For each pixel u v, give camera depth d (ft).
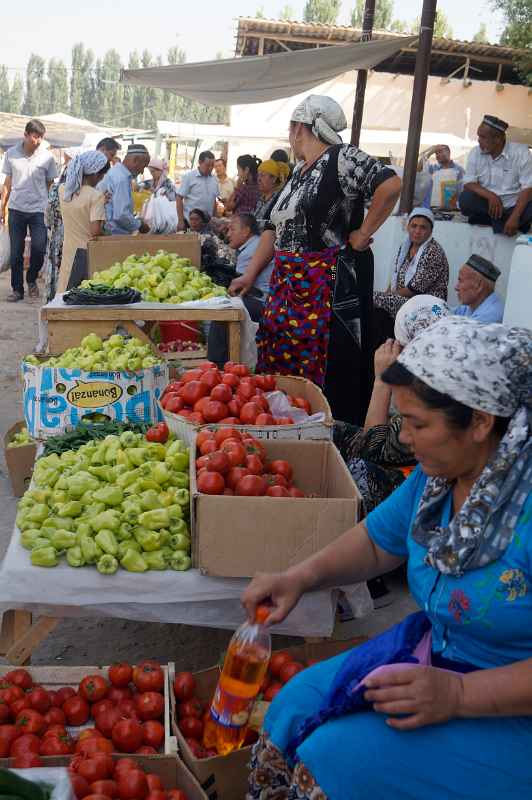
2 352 28.99
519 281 18.76
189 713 9.07
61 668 9.51
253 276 19.53
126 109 405.39
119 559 9.83
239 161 40.24
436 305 12.17
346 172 15.60
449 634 6.33
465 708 5.74
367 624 12.73
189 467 10.95
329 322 16.47
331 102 15.66
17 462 15.78
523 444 5.84
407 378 5.90
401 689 5.65
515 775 5.80
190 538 10.05
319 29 64.08
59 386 14.21
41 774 6.40
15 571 9.73
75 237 26.91
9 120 114.01
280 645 12.17
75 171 26.16
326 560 7.36
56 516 10.36
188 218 41.37
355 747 5.91
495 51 62.49
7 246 40.37
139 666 9.39
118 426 13.70
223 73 36.19
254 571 9.64
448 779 5.81
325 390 16.94
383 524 7.30
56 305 16.87
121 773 7.66
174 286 19.27
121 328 16.80
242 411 12.15
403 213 30.09
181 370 17.49
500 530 5.84
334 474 11.27
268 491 10.27
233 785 8.15
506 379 5.75
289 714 6.61
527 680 5.66
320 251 16.26
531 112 71.46
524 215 26.48
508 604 5.86
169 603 9.91
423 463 6.15
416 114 29.25
